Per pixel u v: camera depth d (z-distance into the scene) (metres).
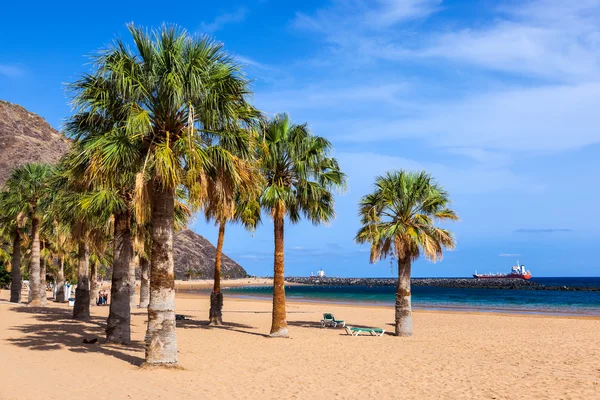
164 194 11.89
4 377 9.91
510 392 10.20
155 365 11.55
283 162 19.59
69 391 9.05
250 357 14.68
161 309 11.73
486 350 16.83
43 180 29.73
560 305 59.22
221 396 9.41
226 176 12.34
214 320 24.88
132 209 16.25
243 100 12.53
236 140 12.41
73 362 12.14
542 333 23.36
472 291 116.44
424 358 14.88
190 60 11.49
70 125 12.55
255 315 35.00
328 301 67.56
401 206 21.05
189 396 9.23
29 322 21.92
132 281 22.56
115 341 15.77
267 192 18.91
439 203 21.27
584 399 9.48
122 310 15.98
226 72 11.95
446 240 20.77
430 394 10.02
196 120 12.27
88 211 16.42
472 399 9.61
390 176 21.42
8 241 40.81
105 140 11.23
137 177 10.87
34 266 32.53
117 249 16.19
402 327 21.28
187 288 149.38
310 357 14.87
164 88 11.24
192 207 11.79
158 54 11.48
